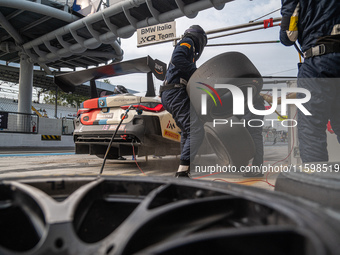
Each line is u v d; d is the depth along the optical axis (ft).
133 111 11.07
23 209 2.00
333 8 5.64
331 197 2.23
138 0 36.42
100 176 2.71
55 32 48.24
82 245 1.46
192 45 7.67
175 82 7.66
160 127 11.15
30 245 1.94
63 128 55.88
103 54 62.80
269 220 1.60
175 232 1.65
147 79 13.88
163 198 2.20
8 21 50.06
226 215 1.85
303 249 1.12
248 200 1.81
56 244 1.47
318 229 1.16
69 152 33.47
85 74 14.73
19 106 58.49
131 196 2.47
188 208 1.72
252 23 23.25
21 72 58.80
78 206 1.87
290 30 6.40
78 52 50.90
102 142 11.84
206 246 1.18
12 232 2.01
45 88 102.73
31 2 43.19
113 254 1.27
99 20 42.32
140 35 28.19
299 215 1.35
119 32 41.93
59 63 75.05
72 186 2.57
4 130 44.09
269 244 1.17
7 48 58.34
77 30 50.08
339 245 1.01
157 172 11.48
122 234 1.41
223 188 2.07
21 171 11.53
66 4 47.50
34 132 48.16
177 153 12.42
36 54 60.18
